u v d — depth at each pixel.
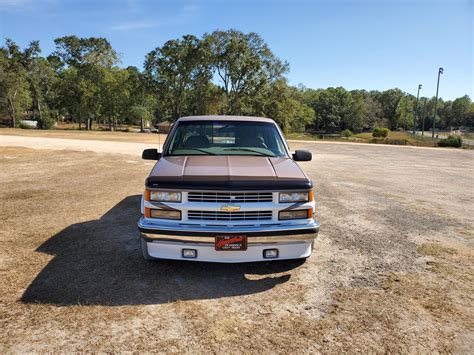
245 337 2.54
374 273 3.71
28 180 8.84
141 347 2.39
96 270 3.59
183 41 56.69
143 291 3.20
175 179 3.31
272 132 4.75
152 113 85.69
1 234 4.62
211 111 59.97
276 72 56.53
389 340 2.54
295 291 3.28
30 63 68.75
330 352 2.38
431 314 2.91
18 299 2.97
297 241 3.35
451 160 19.42
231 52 54.34
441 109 126.38
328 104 105.62
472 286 3.44
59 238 4.52
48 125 67.31
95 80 65.38
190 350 2.37
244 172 3.50
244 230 3.18
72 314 2.77
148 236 3.26
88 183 8.55
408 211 6.59
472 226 5.63
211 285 3.36
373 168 14.15
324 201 7.31
